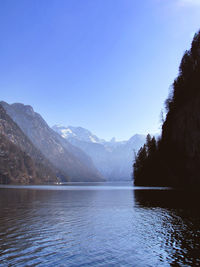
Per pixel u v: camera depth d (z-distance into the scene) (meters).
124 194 79.25
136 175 180.12
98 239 19.97
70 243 18.80
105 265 14.27
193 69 100.00
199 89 87.81
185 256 15.80
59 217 31.16
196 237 20.42
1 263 14.54
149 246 17.92
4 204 47.75
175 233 21.92
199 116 82.38
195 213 33.56
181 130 96.75
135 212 35.59
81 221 28.12
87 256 15.83
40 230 23.27
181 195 62.84
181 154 97.19
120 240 19.66
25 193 85.56
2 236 20.80
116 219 29.59
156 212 35.06
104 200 57.06
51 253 16.42
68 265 14.30
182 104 100.75
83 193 88.50
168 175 114.62
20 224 26.25
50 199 60.31
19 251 16.78
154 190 93.62
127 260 15.11
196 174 83.19
